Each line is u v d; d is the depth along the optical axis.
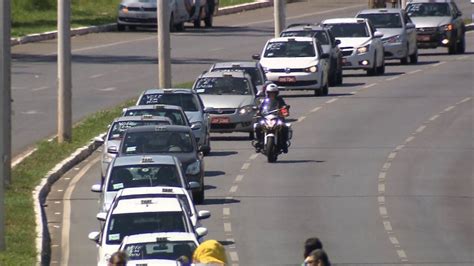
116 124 85.88
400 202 77.44
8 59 80.06
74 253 64.69
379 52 151.12
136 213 56.25
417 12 175.75
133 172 68.44
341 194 80.25
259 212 74.25
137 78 141.38
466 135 106.25
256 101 106.94
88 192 82.31
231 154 98.12
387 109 122.00
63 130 100.69
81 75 143.88
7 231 67.19
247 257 62.19
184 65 152.88
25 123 111.25
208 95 107.31
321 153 97.25
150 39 184.62
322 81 131.12
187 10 197.25
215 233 68.31
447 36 172.62
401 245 65.19
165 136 79.56
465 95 131.88
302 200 78.19
